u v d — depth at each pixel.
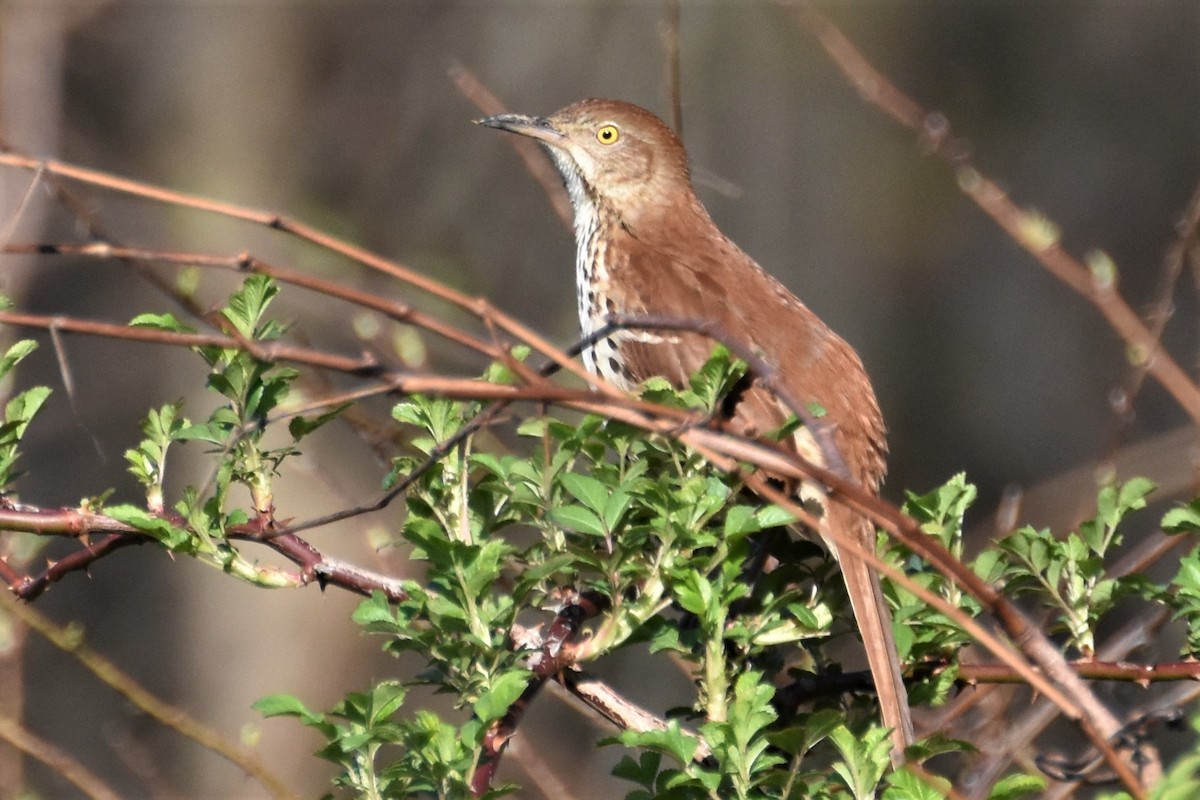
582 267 8.83
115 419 15.30
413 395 5.31
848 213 17.34
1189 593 5.25
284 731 14.05
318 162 15.84
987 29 17.75
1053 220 17.30
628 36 17.34
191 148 15.15
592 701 5.39
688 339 7.79
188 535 5.25
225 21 15.34
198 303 8.17
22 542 7.02
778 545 6.22
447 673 5.00
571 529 5.07
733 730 4.62
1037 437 16.53
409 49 16.30
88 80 15.04
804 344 7.62
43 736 14.38
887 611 5.57
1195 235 9.70
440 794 4.60
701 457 5.32
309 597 14.37
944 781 4.43
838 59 9.05
